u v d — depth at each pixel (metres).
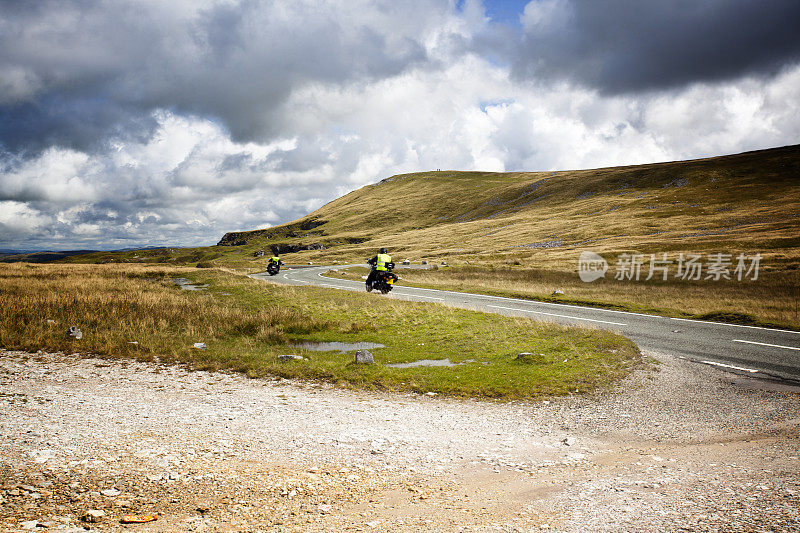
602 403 8.20
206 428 6.23
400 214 154.12
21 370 9.45
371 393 9.03
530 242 71.38
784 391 8.62
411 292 30.30
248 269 64.50
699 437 6.30
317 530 3.46
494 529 3.51
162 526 3.41
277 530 3.44
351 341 14.81
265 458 5.21
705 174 105.12
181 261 150.62
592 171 145.75
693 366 10.81
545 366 10.81
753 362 11.05
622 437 6.42
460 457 5.55
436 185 192.25
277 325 16.78
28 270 36.31
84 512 3.57
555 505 4.04
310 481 4.59
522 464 5.30
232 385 9.31
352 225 154.88
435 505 4.07
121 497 3.92
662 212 78.50
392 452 5.65
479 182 182.50
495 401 8.47
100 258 160.00
